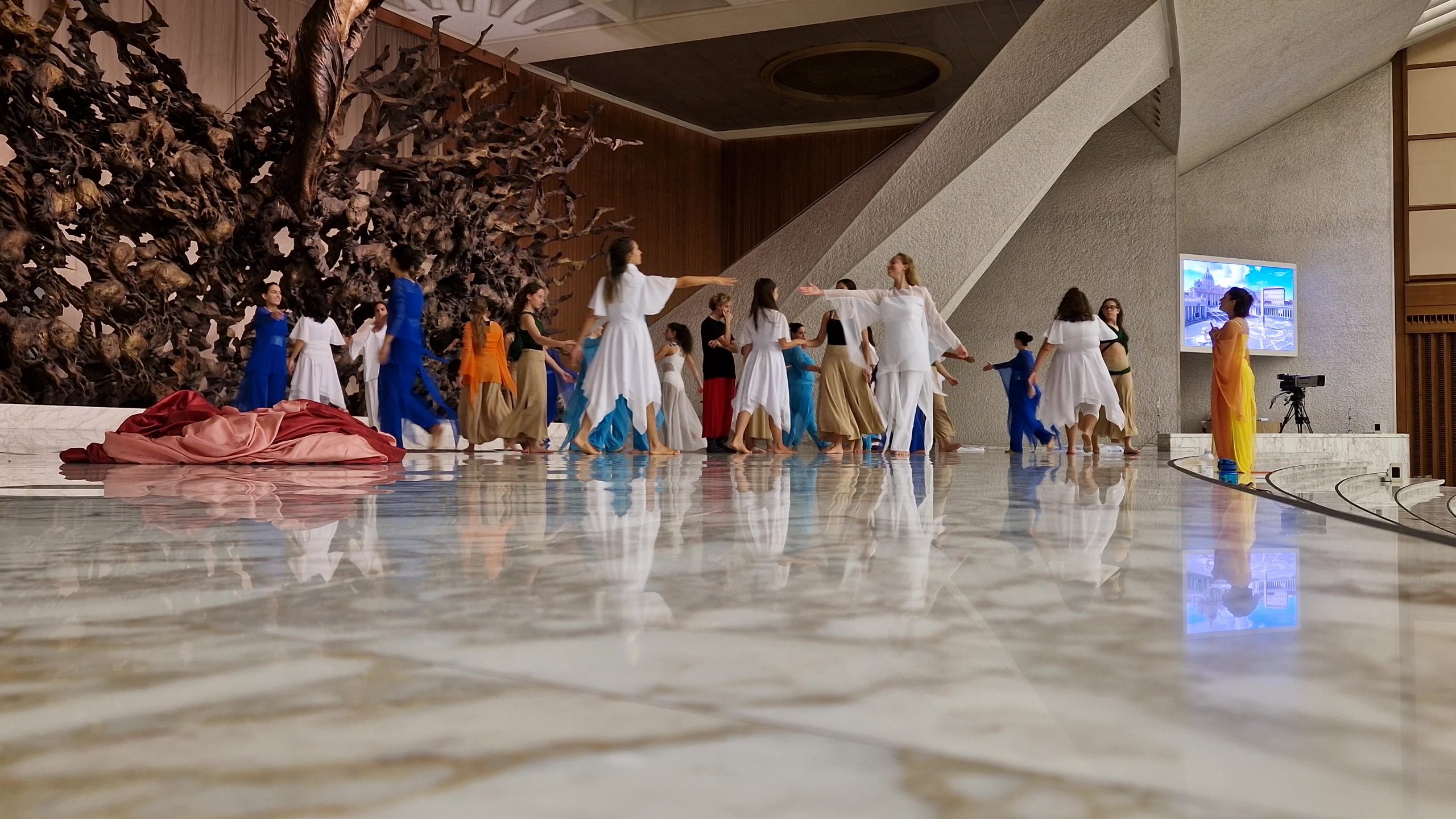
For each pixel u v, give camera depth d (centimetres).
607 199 2108
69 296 943
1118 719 45
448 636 67
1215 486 293
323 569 106
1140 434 1580
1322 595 85
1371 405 1820
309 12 1017
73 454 445
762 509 196
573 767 38
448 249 1212
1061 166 1105
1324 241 1855
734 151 2364
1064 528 156
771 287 788
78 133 957
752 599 84
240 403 853
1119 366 909
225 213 1039
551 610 78
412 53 1197
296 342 936
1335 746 40
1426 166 1809
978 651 61
